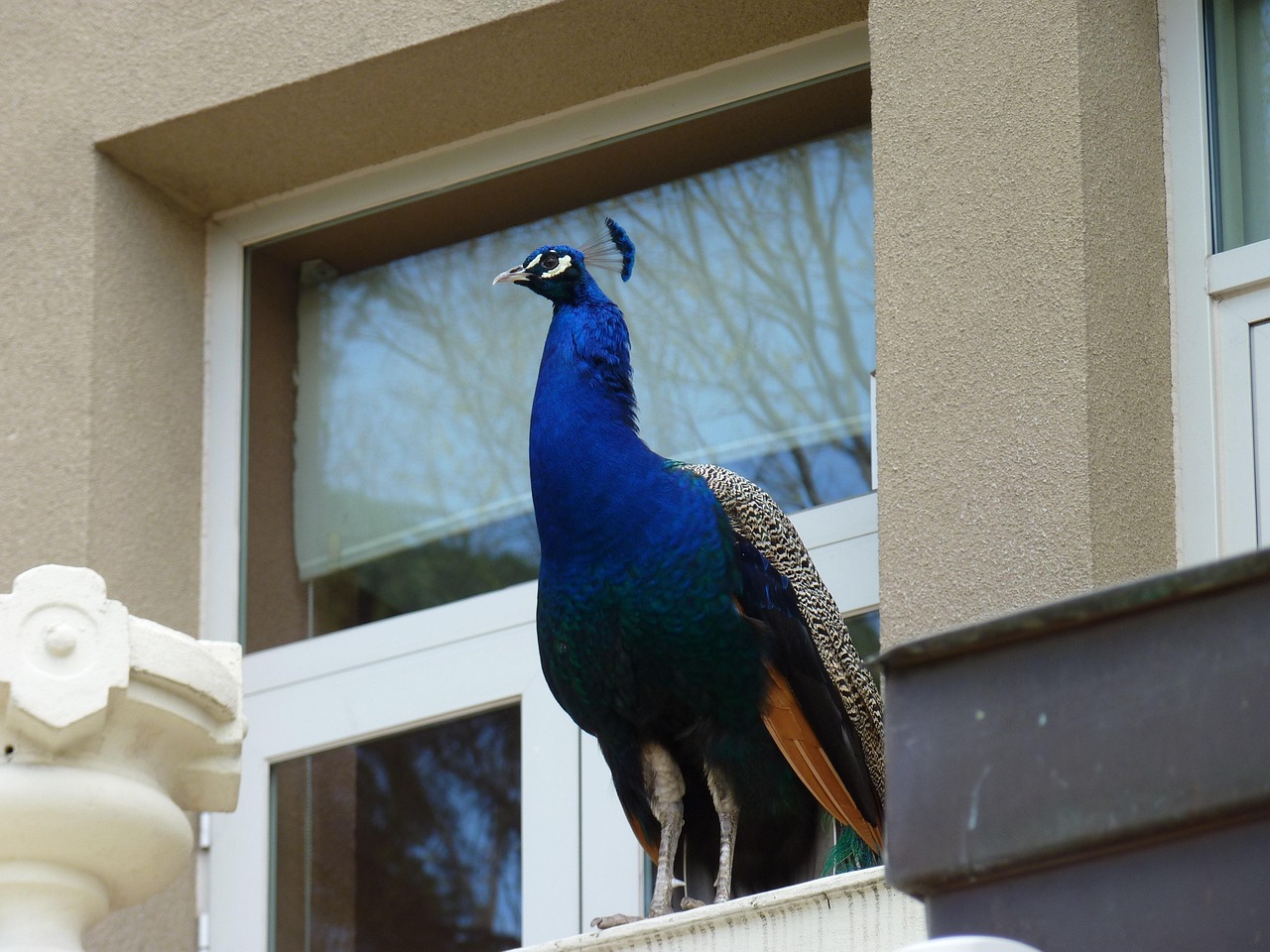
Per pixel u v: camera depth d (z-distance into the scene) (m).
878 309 7.52
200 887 9.26
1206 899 3.36
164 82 9.72
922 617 7.10
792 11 9.01
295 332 10.12
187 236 10.11
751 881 7.61
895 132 7.71
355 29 9.37
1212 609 3.40
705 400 9.25
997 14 7.64
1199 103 7.71
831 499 8.86
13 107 9.97
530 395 9.70
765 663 7.14
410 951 8.93
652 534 7.16
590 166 9.76
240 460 9.91
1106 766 3.45
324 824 9.27
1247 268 7.42
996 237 7.39
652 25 9.08
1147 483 7.17
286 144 9.81
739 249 9.38
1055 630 3.55
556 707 8.92
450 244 10.02
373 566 9.69
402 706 9.23
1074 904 3.48
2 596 5.08
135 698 5.12
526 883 8.73
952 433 7.25
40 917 5.07
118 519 9.41
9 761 5.06
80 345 9.50
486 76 9.41
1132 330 7.32
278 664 9.54
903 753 3.66
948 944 3.34
